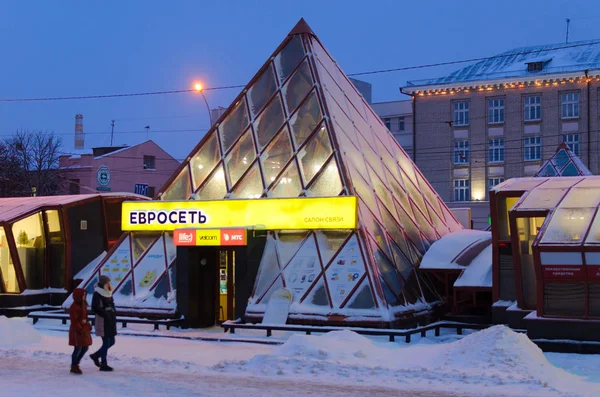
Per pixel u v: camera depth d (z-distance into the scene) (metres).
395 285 26.05
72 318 15.94
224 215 28.14
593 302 21.22
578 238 21.56
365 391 13.84
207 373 16.20
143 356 19.83
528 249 24.70
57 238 35.66
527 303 24.52
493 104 80.31
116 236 38.34
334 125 28.72
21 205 36.41
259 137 30.02
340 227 26.06
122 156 78.75
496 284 25.83
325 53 33.72
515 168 79.00
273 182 28.31
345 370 16.09
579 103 76.88
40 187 73.00
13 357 18.91
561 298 21.64
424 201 34.56
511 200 26.03
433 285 29.23
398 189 32.12
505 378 15.05
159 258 29.08
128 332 25.81
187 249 27.67
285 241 27.17
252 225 27.55
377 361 17.55
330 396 13.25
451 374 15.47
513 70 80.75
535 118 78.69
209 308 28.39
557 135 77.56
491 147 80.12
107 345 16.56
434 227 33.53
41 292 34.91
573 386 14.96
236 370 16.56
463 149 81.25
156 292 28.25
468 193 80.69
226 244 26.62
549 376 15.70
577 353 20.78
